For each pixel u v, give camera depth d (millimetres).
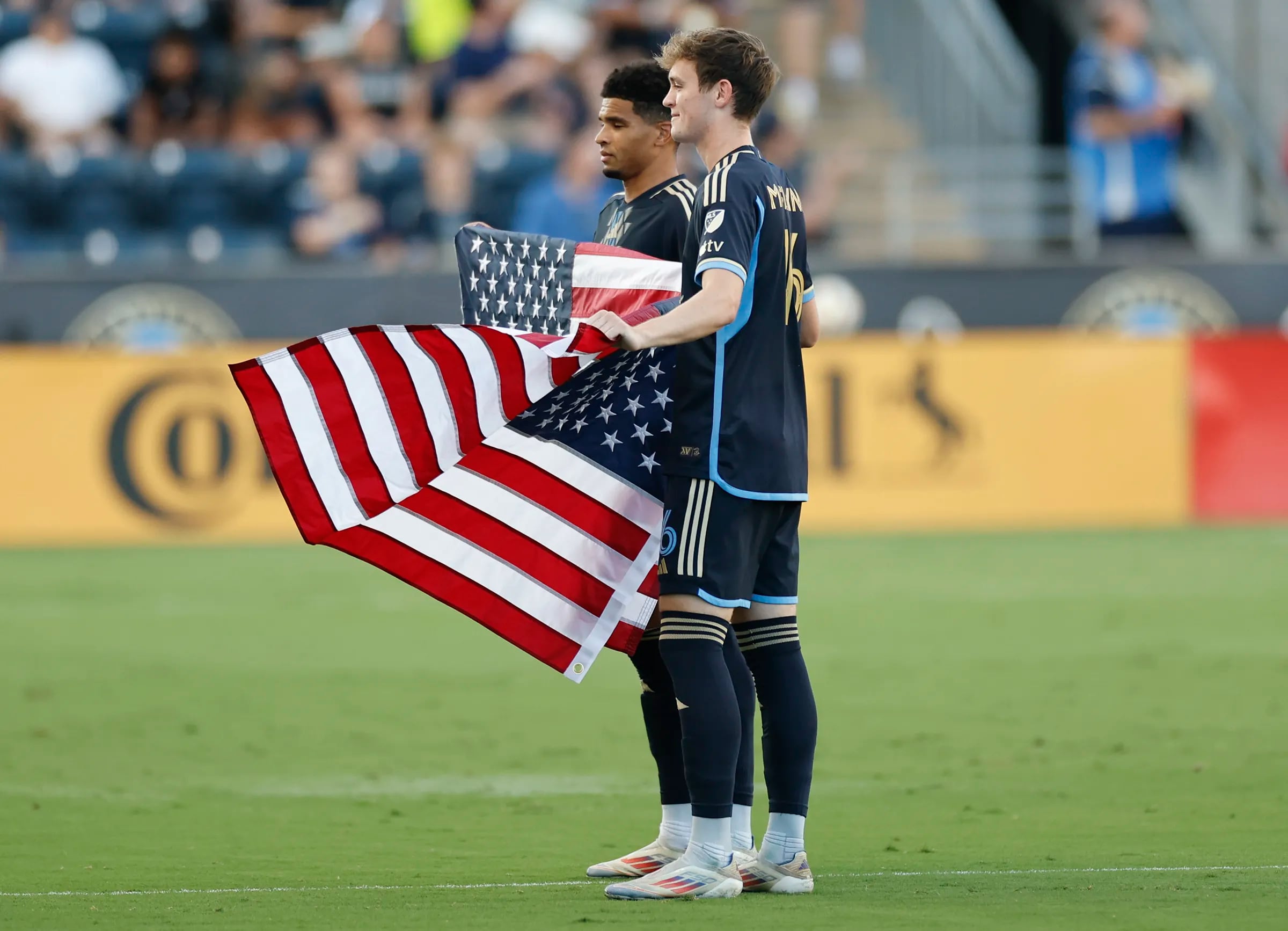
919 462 51125
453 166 59062
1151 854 16812
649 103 17281
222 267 51406
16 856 17141
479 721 25688
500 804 20016
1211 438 52062
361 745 23797
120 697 27688
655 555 16016
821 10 69312
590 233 54562
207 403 49781
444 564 16031
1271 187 69188
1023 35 80562
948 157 66438
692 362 15086
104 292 51062
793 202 15695
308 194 59156
